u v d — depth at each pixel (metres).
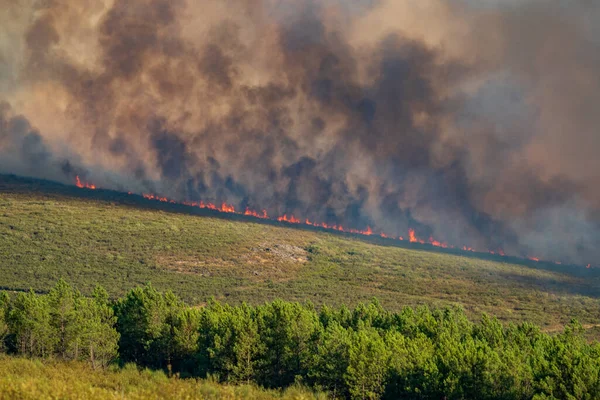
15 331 138.62
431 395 107.19
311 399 106.38
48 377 100.44
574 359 102.38
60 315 137.38
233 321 133.62
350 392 113.44
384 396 114.81
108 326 144.88
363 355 113.88
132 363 144.62
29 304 137.12
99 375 112.12
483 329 142.75
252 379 129.38
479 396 102.94
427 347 123.06
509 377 102.44
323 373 119.06
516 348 120.38
